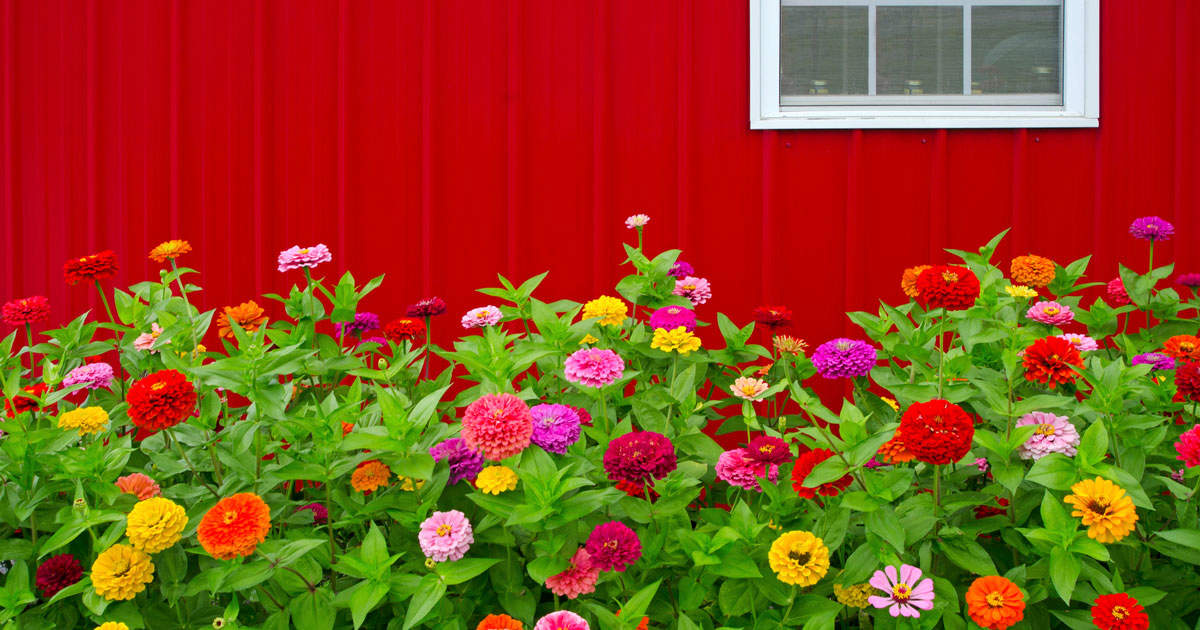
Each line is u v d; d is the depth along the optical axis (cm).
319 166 395
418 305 253
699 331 392
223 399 212
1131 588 156
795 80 395
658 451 151
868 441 151
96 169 398
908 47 395
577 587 145
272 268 396
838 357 209
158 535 143
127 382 253
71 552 173
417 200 395
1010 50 395
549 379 227
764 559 155
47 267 400
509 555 158
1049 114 390
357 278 395
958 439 140
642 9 393
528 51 393
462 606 161
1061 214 389
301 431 180
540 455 152
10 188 398
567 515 146
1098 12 387
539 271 394
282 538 177
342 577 175
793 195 392
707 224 392
